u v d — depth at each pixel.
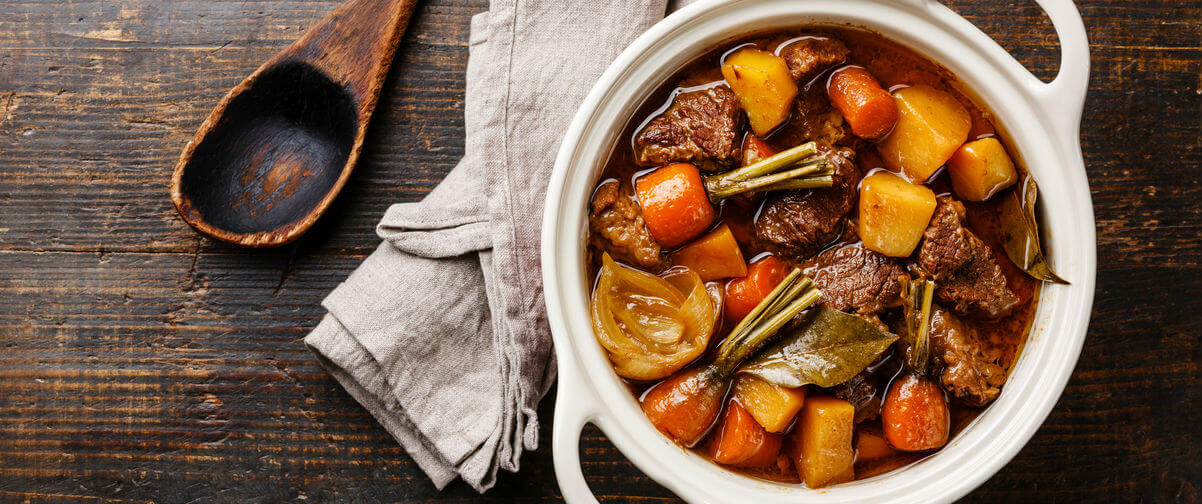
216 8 0.68
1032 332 0.59
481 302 0.65
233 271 0.68
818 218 0.58
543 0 0.64
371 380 0.65
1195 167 0.68
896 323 0.59
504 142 0.63
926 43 0.58
